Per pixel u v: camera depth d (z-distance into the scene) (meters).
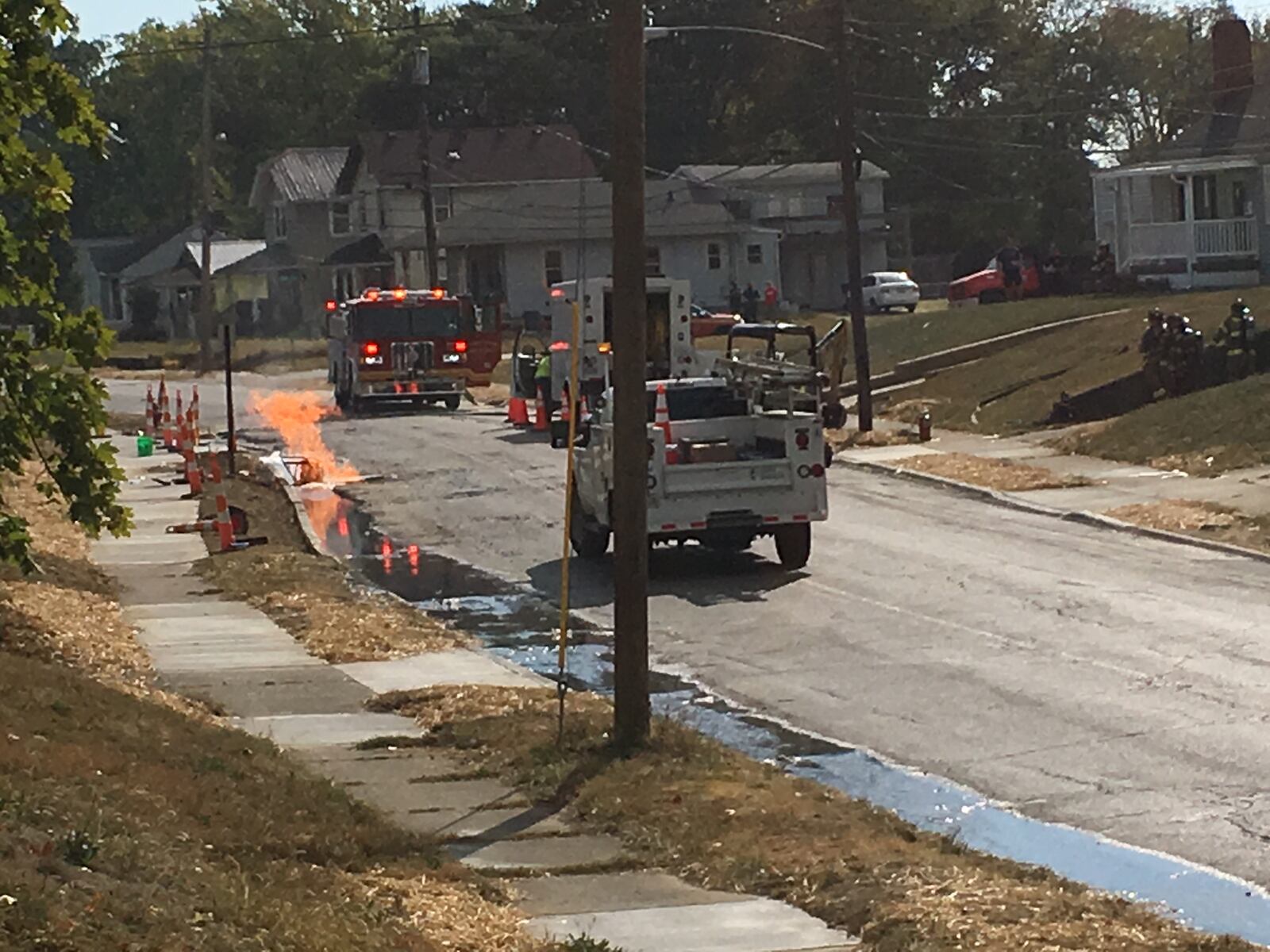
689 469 22.09
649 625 19.42
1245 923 9.51
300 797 11.25
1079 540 24.45
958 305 66.06
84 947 6.75
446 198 84.81
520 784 12.66
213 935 7.41
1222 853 10.80
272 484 33.47
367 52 118.56
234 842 9.73
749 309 71.62
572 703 15.18
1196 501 26.47
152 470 36.28
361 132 97.94
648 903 9.83
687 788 12.07
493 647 18.73
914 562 22.95
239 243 98.75
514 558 24.72
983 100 98.12
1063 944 8.59
